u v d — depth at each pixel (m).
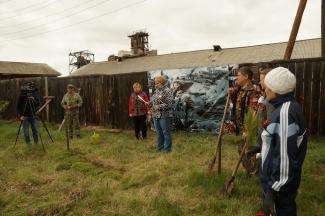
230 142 7.86
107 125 11.39
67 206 4.43
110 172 5.84
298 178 2.49
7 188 5.28
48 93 13.48
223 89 8.76
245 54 27.09
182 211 4.08
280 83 2.50
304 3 7.68
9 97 15.32
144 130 9.03
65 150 7.82
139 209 4.22
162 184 5.10
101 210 4.28
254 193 4.46
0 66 32.06
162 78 7.20
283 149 2.40
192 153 6.97
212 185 4.75
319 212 3.93
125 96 10.78
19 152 7.68
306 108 7.56
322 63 7.30
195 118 9.33
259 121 4.39
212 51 30.66
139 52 39.12
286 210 2.54
